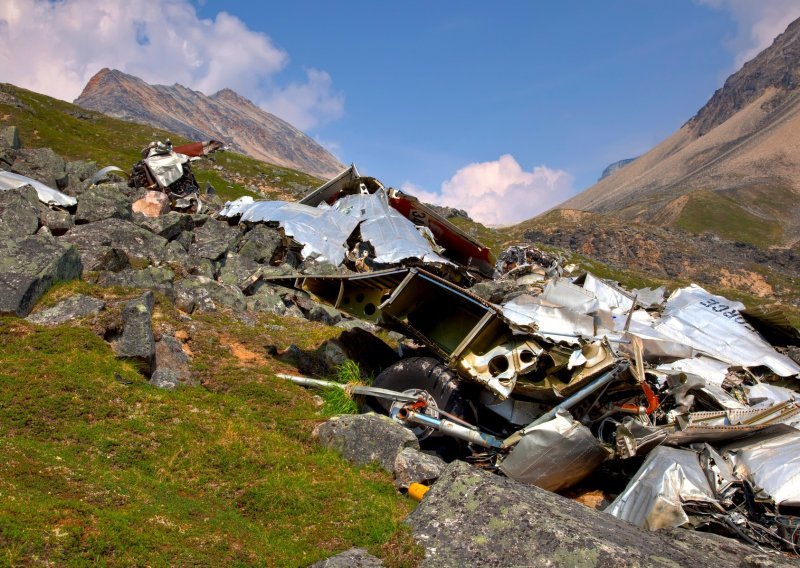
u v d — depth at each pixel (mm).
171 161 26016
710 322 15680
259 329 14602
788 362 14914
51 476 6879
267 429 9875
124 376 10055
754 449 9453
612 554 6316
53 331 10531
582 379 10078
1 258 11758
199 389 10594
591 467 9547
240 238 21188
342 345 13648
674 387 10531
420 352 13805
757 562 6793
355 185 24547
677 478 8711
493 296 12125
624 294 16250
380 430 9398
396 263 18688
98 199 17375
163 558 5988
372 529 7277
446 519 7129
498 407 10727
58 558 5516
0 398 8539
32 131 77750
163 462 8266
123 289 12914
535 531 6676
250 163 107500
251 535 7008
